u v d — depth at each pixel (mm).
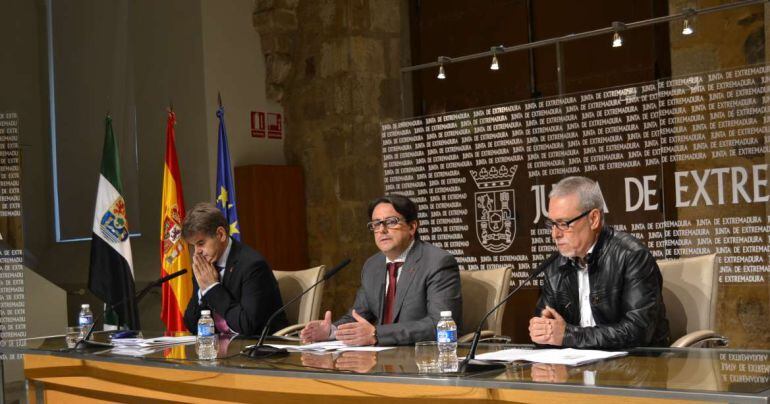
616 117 4172
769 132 3707
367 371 2166
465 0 6453
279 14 6547
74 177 7168
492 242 4621
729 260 3859
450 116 4766
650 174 4074
